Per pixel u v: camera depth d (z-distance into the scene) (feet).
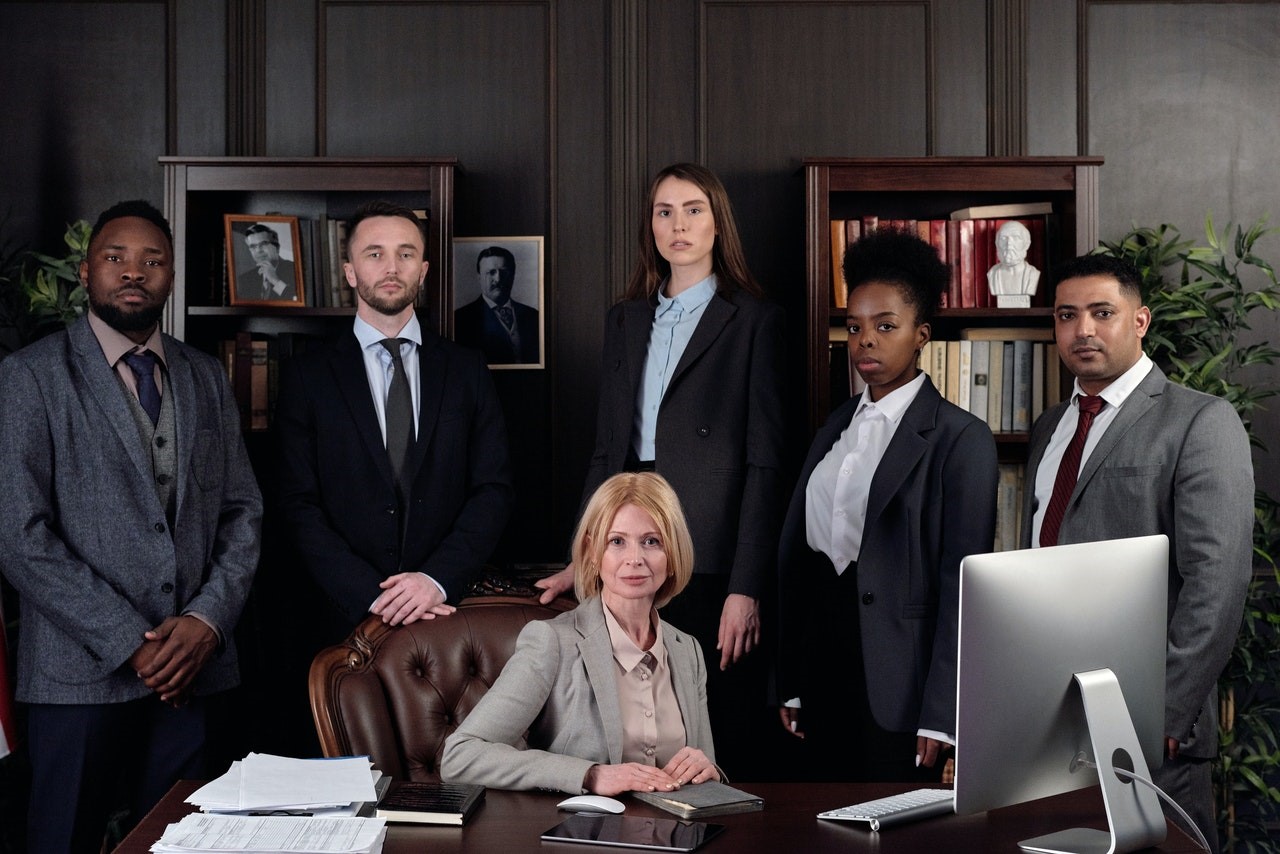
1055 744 6.31
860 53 13.80
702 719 7.96
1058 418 10.20
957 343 12.76
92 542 9.66
